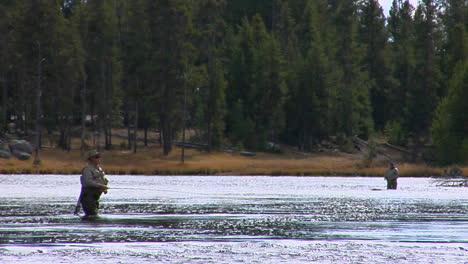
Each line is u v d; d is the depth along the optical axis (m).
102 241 43.38
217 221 56.50
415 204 79.81
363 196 100.25
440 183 178.50
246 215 62.56
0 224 53.16
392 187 132.50
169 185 150.50
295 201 85.62
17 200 84.12
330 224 54.56
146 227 51.56
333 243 43.03
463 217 61.09
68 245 41.44
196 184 160.62
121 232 48.28
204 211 66.94
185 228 51.03
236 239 44.84
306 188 136.88
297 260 36.25
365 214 64.25
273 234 47.66
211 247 40.91
